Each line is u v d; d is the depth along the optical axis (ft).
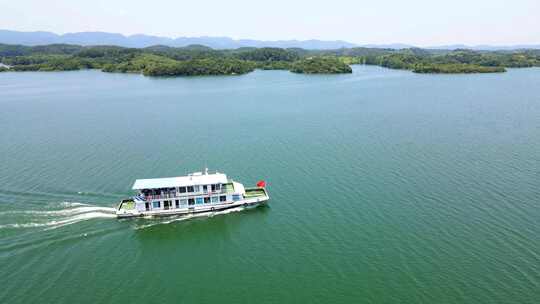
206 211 274.16
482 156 369.91
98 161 363.56
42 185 305.12
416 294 189.06
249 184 312.50
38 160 366.22
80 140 437.99
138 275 208.95
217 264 218.38
